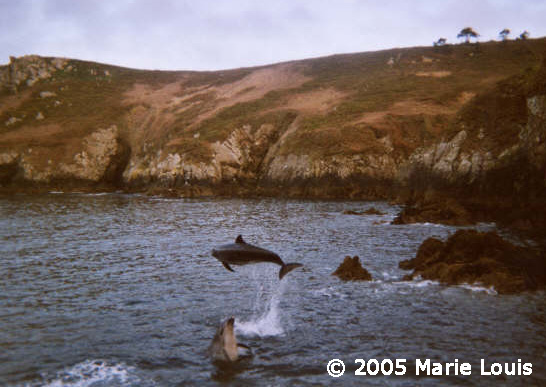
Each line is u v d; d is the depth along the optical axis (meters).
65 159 87.94
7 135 99.31
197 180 70.75
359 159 61.31
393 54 122.00
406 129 66.25
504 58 105.31
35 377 7.61
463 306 11.52
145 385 7.34
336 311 11.29
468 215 31.22
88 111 113.88
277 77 124.25
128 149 96.75
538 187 29.19
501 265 14.13
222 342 8.45
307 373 7.75
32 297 12.60
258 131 79.81
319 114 79.31
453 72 99.25
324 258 18.41
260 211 40.44
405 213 32.22
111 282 14.41
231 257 8.02
